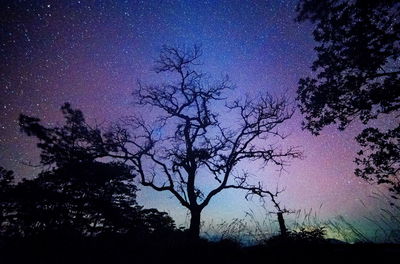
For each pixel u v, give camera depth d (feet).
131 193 62.59
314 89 47.09
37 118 58.03
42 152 58.49
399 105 38.55
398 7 36.52
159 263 29.01
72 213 52.01
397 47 37.86
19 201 49.85
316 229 27.63
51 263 33.27
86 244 38.22
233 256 28.35
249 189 57.06
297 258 23.95
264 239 30.40
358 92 42.78
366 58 39.29
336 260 21.81
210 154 59.00
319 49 45.44
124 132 59.41
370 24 38.55
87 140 59.16
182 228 50.65
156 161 59.21
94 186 58.18
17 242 39.75
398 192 34.63
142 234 43.11
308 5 43.75
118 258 31.68
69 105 58.70
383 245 22.34
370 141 41.04
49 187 54.85
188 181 59.36
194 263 27.91
